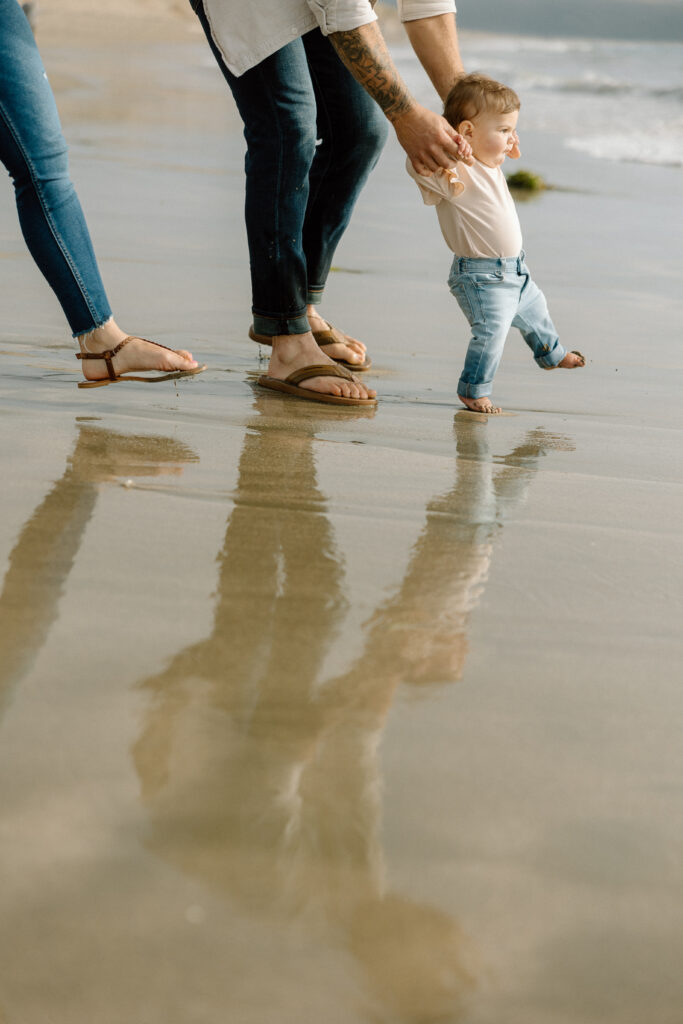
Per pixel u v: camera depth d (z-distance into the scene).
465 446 2.77
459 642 1.56
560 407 3.35
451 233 3.24
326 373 3.22
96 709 1.30
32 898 0.97
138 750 1.21
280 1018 0.87
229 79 3.17
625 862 1.08
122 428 2.68
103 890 0.99
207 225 6.33
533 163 10.69
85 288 2.90
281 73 3.08
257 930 0.95
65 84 15.03
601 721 1.35
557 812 1.16
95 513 2.01
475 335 3.22
